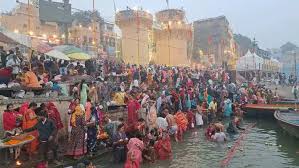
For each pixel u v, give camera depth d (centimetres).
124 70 2494
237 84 3772
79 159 1270
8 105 1193
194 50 5466
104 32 4431
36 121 1208
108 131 1455
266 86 4381
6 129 1160
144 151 1392
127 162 1260
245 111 2825
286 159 1463
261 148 1680
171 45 4053
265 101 3206
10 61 1547
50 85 1527
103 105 1759
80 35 3988
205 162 1405
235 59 5497
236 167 1335
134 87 2081
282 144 1780
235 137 1970
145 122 1662
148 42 3784
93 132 1355
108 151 1446
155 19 4222
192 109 2312
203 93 2628
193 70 3366
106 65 2445
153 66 3094
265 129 2275
